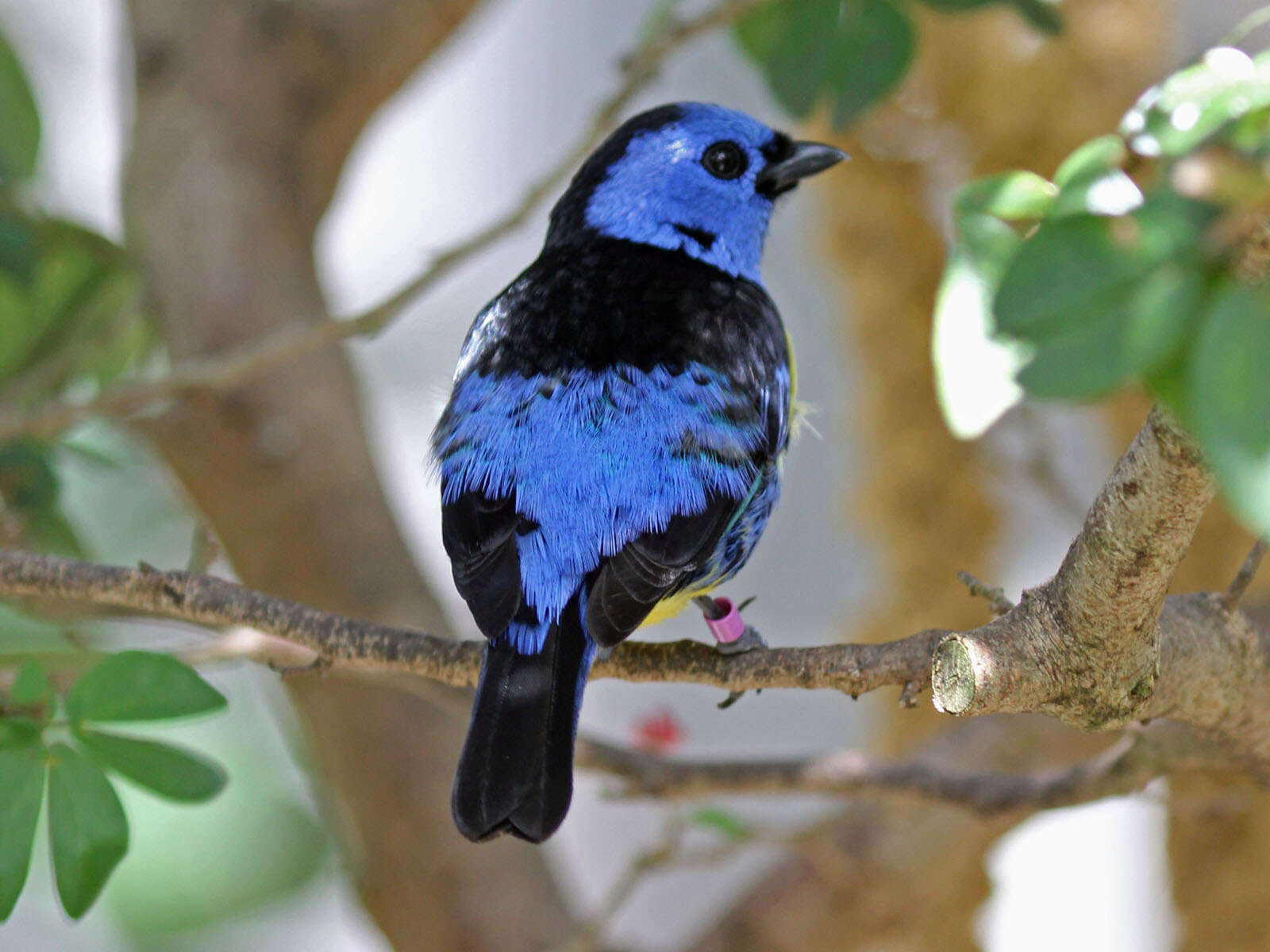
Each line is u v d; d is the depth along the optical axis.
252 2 11.72
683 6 16.38
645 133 9.34
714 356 7.65
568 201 9.30
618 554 6.88
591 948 8.65
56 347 11.39
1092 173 5.10
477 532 7.01
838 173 10.76
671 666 6.74
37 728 6.30
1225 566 9.91
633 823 16.45
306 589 11.35
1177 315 4.09
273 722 13.55
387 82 12.09
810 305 15.67
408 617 11.11
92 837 6.14
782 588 16.05
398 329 17.78
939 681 5.68
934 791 8.11
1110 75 10.27
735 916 10.29
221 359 9.60
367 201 18.36
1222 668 6.35
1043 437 10.16
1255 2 13.81
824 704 16.34
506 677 6.59
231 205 11.41
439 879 10.99
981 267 5.74
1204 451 4.13
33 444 10.39
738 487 7.30
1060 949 16.22
